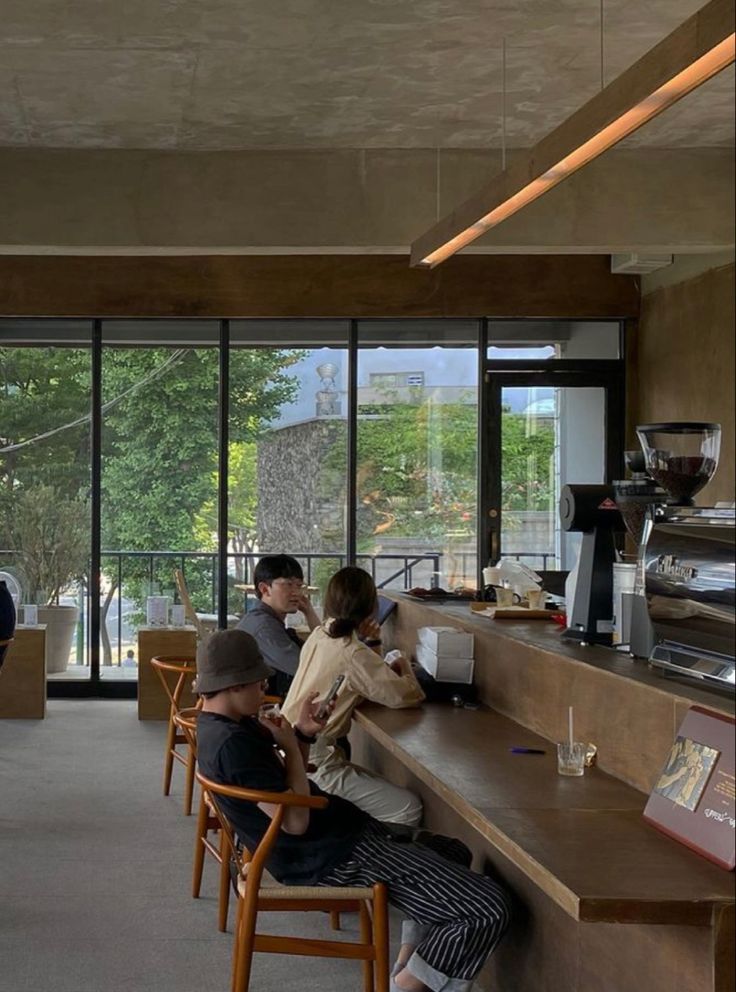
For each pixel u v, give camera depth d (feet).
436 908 10.09
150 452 30.63
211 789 10.14
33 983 12.22
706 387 26.66
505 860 11.69
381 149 23.72
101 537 30.66
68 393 30.60
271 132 22.48
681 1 16.39
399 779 16.46
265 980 12.51
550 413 31.07
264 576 17.90
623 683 10.18
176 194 23.57
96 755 23.57
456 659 14.89
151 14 16.85
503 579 18.24
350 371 30.73
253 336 30.71
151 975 12.50
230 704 10.55
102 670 30.71
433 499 31.01
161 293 30.04
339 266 30.19
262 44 17.98
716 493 26.03
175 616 29.48
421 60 18.69
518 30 17.44
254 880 10.05
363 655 14.12
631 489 11.40
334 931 13.94
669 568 9.70
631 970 8.71
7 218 23.36
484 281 30.40
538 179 14.47
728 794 8.00
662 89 11.05
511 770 10.77
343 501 30.96
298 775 10.62
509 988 11.55
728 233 24.08
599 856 8.00
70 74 19.31
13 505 30.48
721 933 7.13
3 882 15.52
